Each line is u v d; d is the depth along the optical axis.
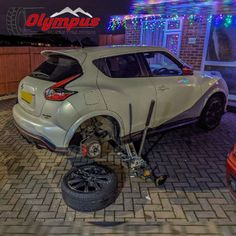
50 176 3.70
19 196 3.23
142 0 8.22
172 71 4.58
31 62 9.62
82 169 3.31
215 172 3.81
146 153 4.41
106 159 4.20
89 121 3.71
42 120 3.51
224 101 5.60
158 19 8.59
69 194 2.87
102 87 3.64
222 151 4.51
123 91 3.82
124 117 3.90
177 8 7.56
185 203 3.09
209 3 6.98
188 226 2.71
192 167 3.96
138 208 3.00
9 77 9.05
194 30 7.68
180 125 4.86
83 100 3.44
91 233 2.62
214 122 5.52
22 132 3.78
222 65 7.36
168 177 3.67
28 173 3.77
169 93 4.40
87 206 2.85
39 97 3.50
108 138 3.89
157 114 4.36
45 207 3.02
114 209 2.98
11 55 8.91
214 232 2.62
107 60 3.85
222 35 7.22
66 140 3.48
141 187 3.42
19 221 2.79
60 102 3.35
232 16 6.93
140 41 9.38
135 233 2.62
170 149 4.57
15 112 4.02
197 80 4.89
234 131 5.48
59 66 3.80
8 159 4.18
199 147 4.67
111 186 2.98
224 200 3.15
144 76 4.15
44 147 3.61
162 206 3.04
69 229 2.68
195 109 4.98
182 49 8.10
